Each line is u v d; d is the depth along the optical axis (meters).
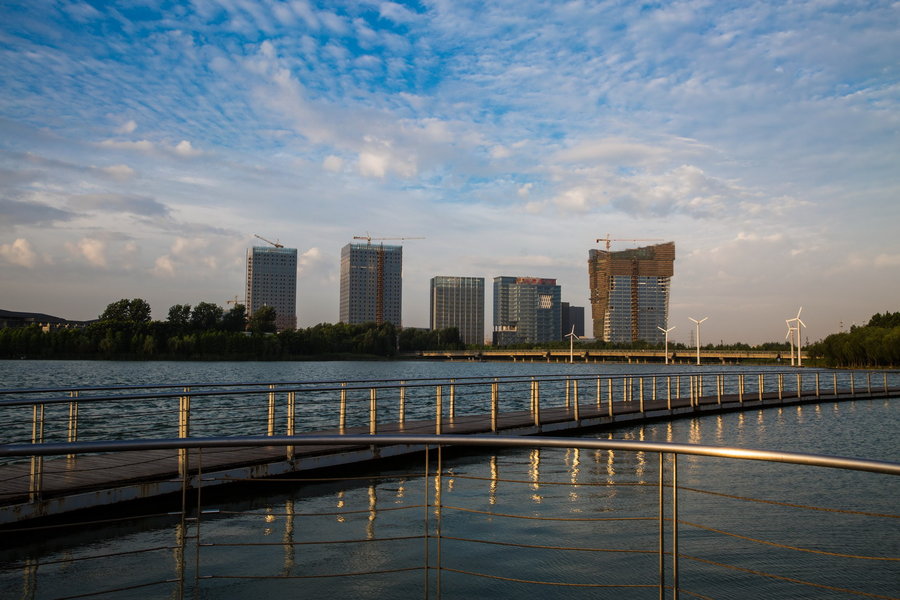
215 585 7.25
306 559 8.12
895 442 20.73
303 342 159.88
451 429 17.48
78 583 7.20
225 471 11.41
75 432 11.74
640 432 22.19
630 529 9.65
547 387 58.91
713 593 7.32
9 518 8.70
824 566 8.23
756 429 23.48
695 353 170.62
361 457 14.15
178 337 139.00
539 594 7.14
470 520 9.98
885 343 92.81
